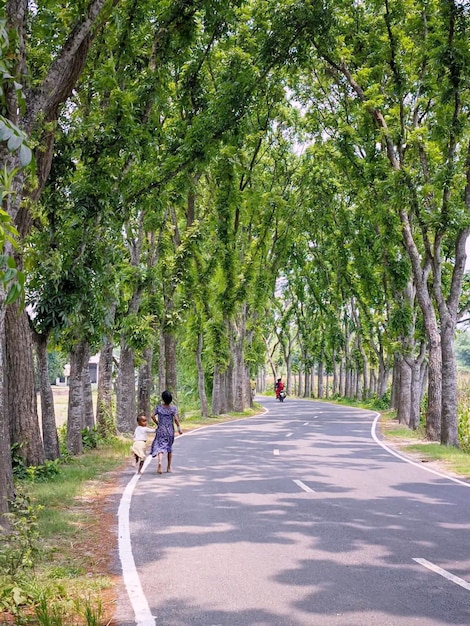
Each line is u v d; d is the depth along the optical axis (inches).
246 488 447.2
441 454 649.6
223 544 291.4
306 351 2933.1
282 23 721.0
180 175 744.3
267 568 253.1
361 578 239.5
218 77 853.2
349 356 2397.9
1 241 122.7
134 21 608.1
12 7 273.4
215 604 212.1
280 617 199.2
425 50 745.6
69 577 244.1
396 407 1583.4
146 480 494.6
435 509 372.2
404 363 1197.1
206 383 1834.4
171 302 1121.4
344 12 823.1
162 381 1311.5
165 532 317.1
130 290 892.0
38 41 461.1
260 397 3233.3
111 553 279.9
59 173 550.3
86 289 556.7
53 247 546.3
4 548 247.4
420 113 896.3
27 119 332.2
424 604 210.7
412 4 751.7
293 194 1467.8
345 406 1987.0
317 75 995.9
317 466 568.1
